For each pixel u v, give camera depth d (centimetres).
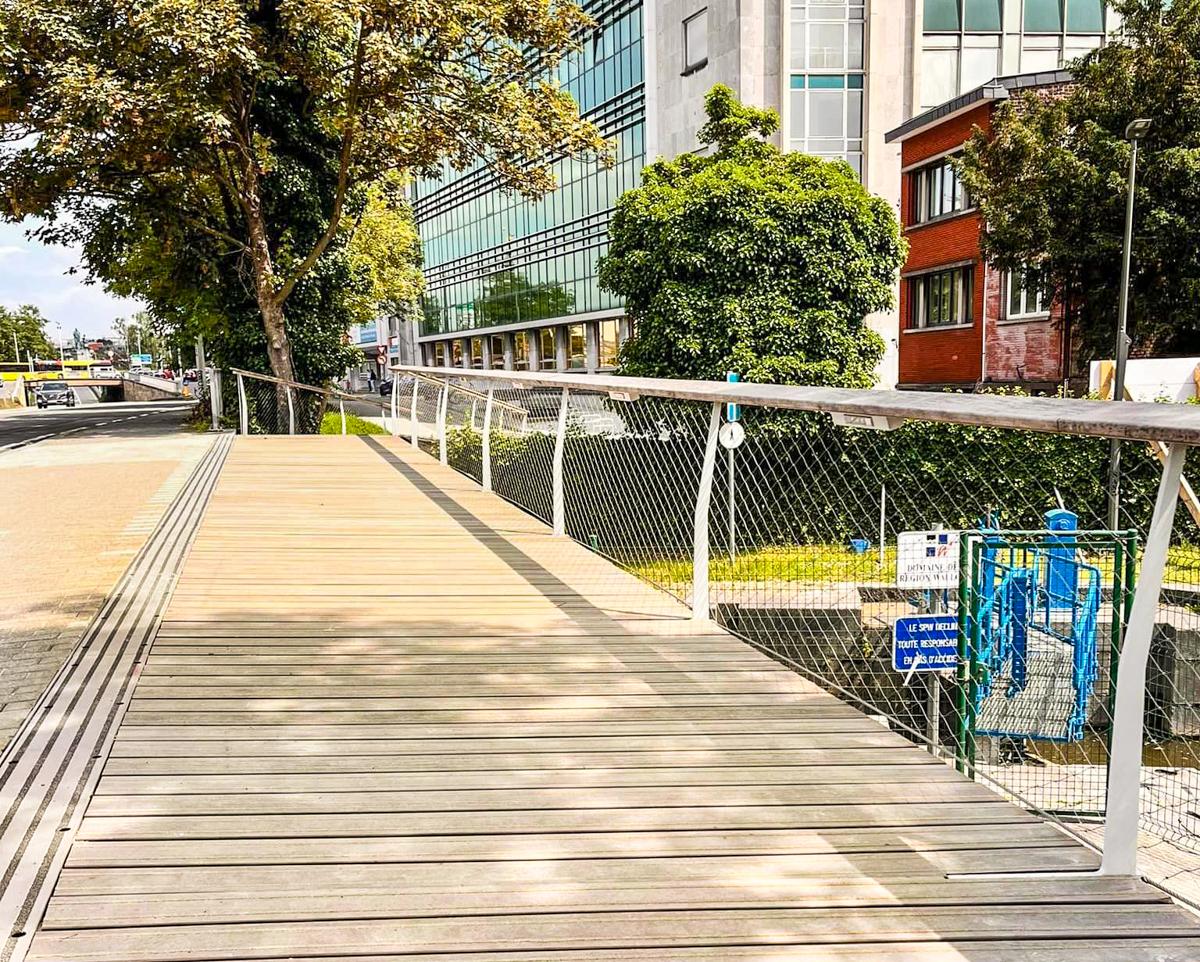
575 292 3881
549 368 4288
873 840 239
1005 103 1820
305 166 1677
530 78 1538
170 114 1199
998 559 594
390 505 765
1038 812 264
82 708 323
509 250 4481
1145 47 1642
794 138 2620
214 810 251
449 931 198
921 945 194
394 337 6234
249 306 1744
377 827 243
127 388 5806
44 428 1891
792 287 1310
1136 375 1392
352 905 207
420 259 3500
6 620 433
